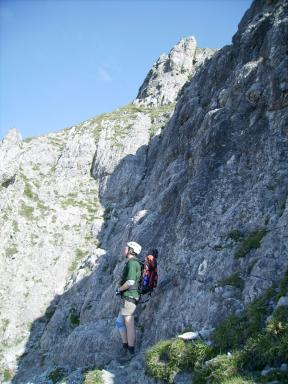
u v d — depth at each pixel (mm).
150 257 15445
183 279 17047
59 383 17109
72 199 41562
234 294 13969
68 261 34688
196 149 24312
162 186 27984
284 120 19125
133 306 14820
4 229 35031
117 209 39219
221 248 16797
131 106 59438
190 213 19922
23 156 45469
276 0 27766
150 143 44188
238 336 11344
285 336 9875
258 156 19375
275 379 9070
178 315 15547
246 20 31938
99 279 28406
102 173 43812
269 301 12211
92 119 55781
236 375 9945
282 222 14969
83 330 21656
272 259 14016
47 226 37281
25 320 29938
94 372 14039
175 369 11883
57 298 31656
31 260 33969
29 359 26156
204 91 31266
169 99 58219
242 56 26734
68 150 47469
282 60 21500
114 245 31797
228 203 19000
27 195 40125
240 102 22969
